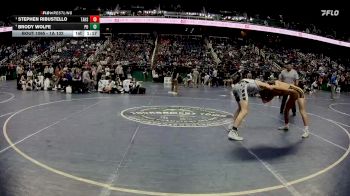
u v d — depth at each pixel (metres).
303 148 6.40
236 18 41.00
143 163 5.12
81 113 9.79
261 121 9.31
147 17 39.22
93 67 19.00
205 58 33.31
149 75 26.92
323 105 14.85
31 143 6.15
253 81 7.02
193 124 8.44
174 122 8.64
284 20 48.50
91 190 4.04
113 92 16.44
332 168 5.20
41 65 24.38
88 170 4.74
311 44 48.28
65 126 7.81
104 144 6.20
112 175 4.57
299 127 8.66
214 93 18.14
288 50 43.66
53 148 5.84
